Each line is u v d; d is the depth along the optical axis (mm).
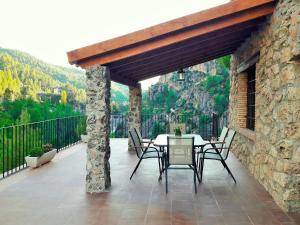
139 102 9828
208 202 4848
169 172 6891
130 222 4047
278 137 4770
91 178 5410
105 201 4883
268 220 4117
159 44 5090
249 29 6371
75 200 4934
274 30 5031
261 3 4879
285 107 4488
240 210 4492
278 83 4820
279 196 4664
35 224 3988
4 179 6250
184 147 5508
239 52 8500
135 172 6863
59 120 9898
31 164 7270
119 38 4992
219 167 7414
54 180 6168
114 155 8984
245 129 7789
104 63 5289
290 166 4430
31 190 5484
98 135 5391
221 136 7344
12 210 4492
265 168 5570
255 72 7023
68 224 3986
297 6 4121
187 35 5047
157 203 4801
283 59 4562
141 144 7266
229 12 4859
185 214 4336
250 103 8039
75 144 11180
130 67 6691
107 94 5512
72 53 5059
